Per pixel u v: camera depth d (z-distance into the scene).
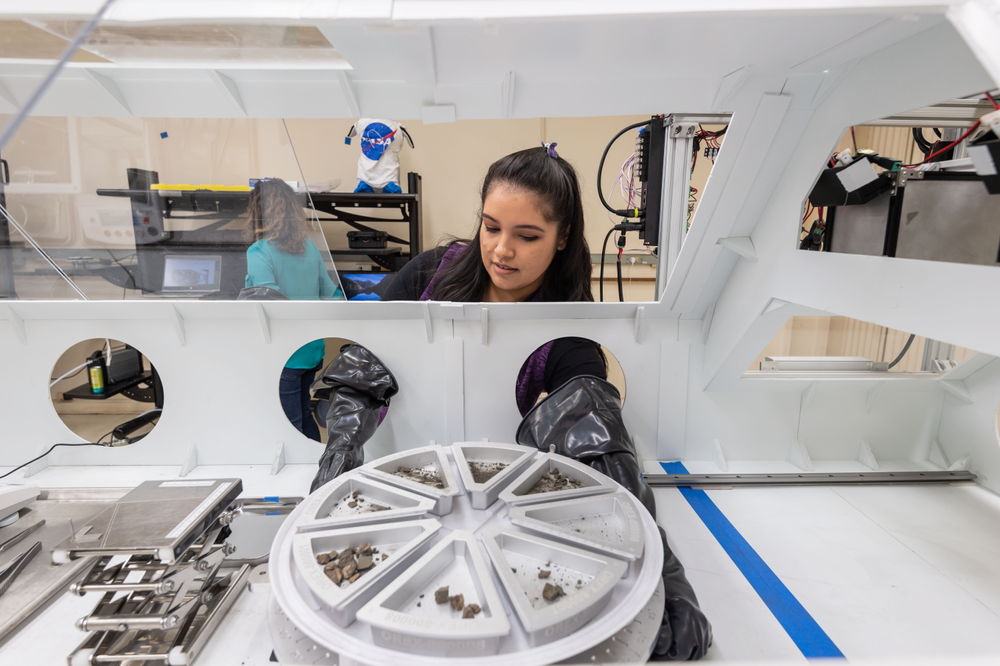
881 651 1.10
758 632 1.16
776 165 1.36
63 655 1.08
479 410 1.89
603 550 1.02
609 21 0.79
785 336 3.99
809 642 1.13
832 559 1.42
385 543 1.09
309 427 2.23
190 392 1.86
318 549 1.06
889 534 1.53
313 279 1.79
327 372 1.79
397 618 0.83
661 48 0.92
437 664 0.80
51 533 1.38
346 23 0.71
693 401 1.93
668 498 1.71
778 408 1.95
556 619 0.83
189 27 0.83
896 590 1.30
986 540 1.51
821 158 1.23
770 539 1.50
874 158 1.23
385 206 2.94
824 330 3.93
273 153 1.52
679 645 1.02
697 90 1.13
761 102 1.16
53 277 1.61
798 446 1.95
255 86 1.15
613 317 1.85
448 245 2.26
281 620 1.04
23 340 1.80
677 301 1.79
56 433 1.88
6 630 1.12
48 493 1.52
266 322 1.79
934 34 0.88
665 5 0.67
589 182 3.63
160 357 1.83
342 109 1.21
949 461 1.94
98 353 2.85
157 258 1.60
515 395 1.89
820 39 0.91
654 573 1.00
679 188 1.70
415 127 3.44
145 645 1.05
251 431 1.90
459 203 3.57
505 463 1.43
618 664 0.90
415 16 0.70
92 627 1.01
